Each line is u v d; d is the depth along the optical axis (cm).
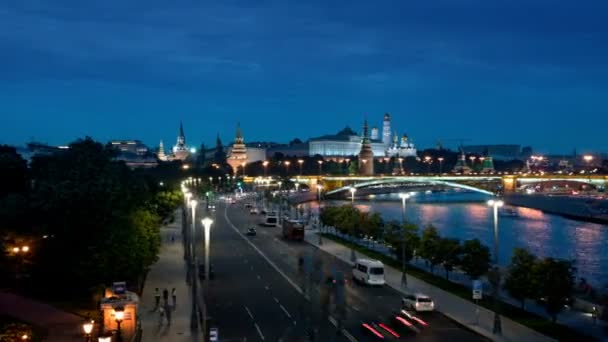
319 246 15525
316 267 12331
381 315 8262
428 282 10606
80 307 8125
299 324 7788
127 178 12312
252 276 11288
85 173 9800
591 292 9912
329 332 7394
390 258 13425
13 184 12175
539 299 8106
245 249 15050
